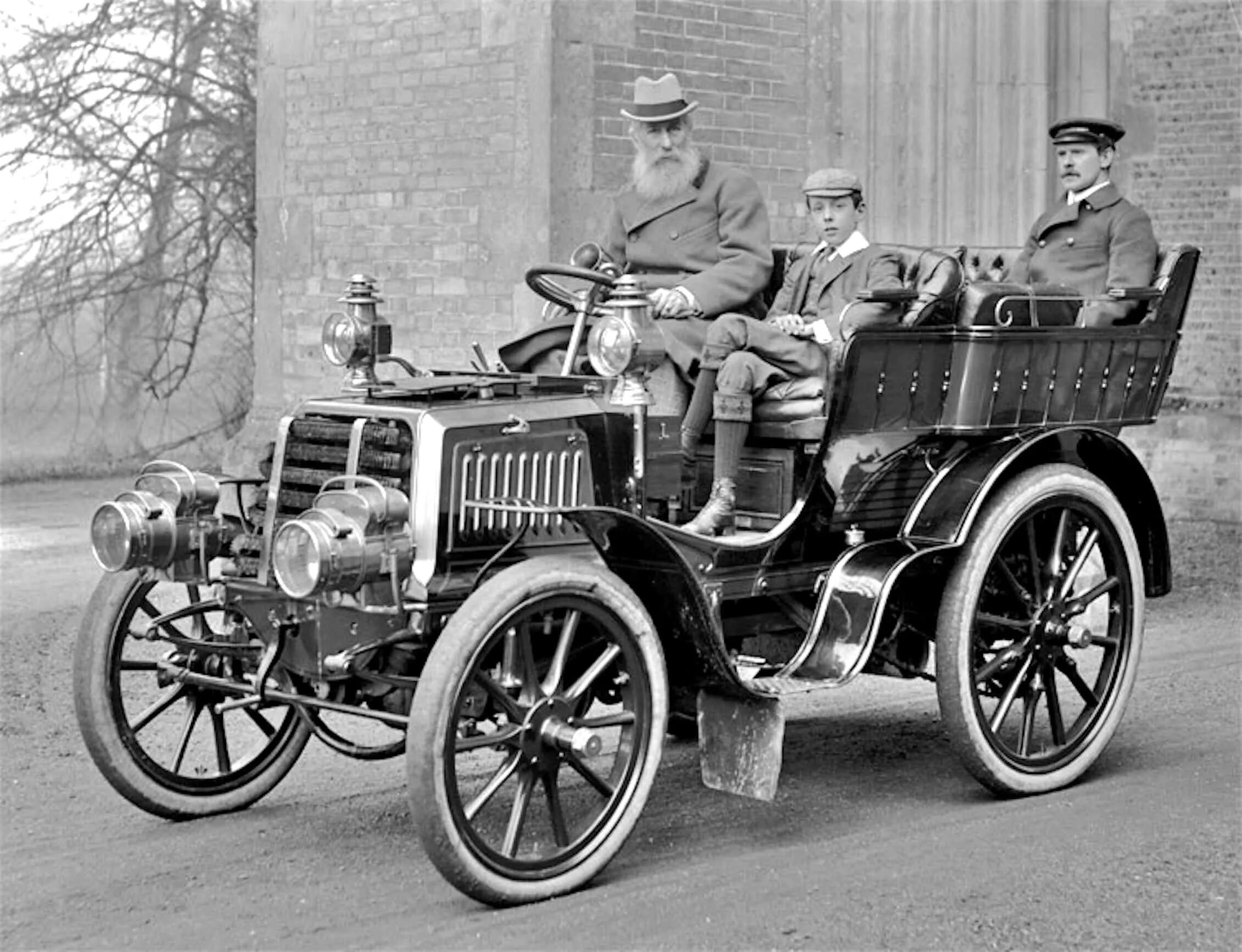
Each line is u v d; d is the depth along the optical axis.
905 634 5.60
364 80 10.59
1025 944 3.99
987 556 5.22
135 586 4.93
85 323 17.94
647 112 5.77
